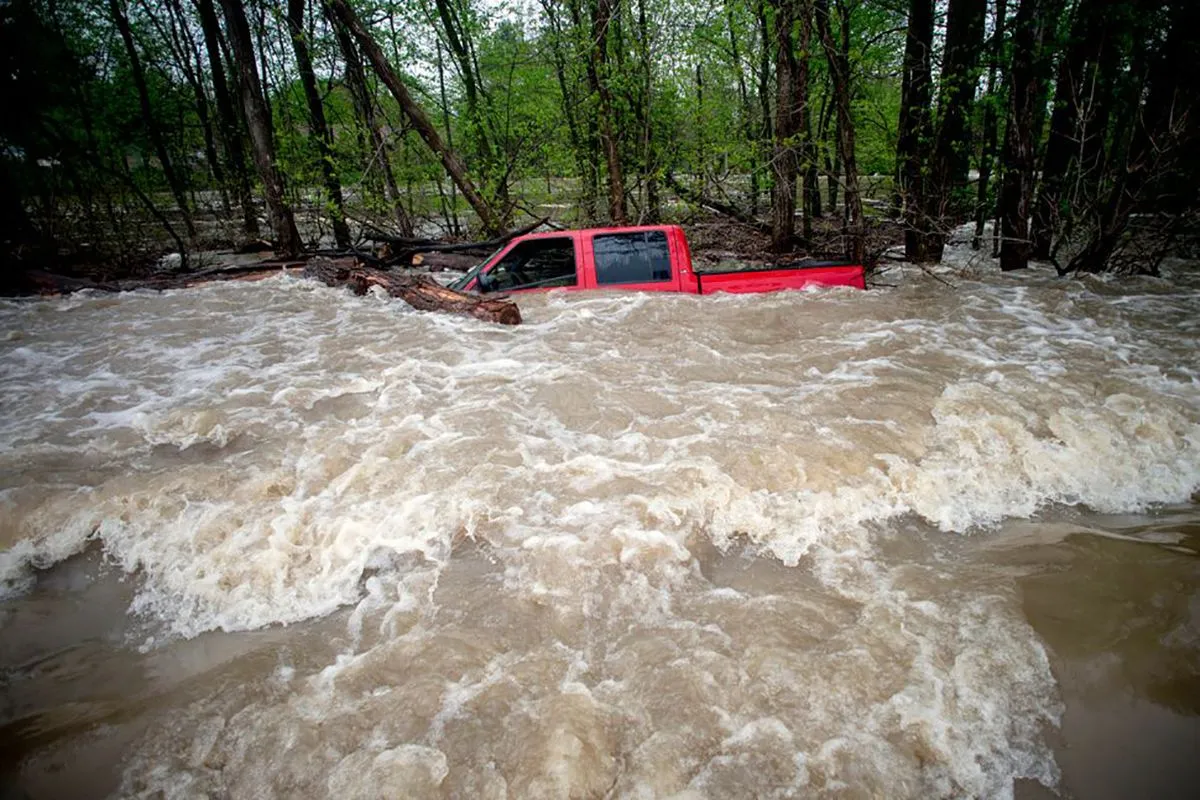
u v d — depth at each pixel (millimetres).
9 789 2395
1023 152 9805
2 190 12203
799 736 2389
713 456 4176
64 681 2900
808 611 2988
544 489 3939
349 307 8602
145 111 18359
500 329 6836
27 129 12695
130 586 3514
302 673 2822
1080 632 2840
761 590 3178
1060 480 4031
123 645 3119
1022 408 4688
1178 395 4887
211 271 11648
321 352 6688
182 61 21219
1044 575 3205
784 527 3629
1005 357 5828
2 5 12234
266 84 16734
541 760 2314
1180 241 9969
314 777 2336
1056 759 2330
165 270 13141
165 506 3955
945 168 10422
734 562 3414
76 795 2359
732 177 15477
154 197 21766
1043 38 9406
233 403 5449
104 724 2637
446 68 15477
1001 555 3391
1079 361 5703
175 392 5844
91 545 3809
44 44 12844
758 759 2312
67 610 3369
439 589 3254
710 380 5418
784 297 7473
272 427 5008
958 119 10195
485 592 3201
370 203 13555
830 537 3568
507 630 2959
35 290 10383
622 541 3439
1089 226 9578
